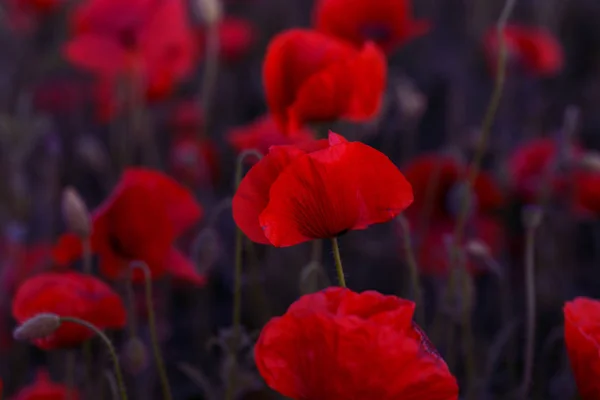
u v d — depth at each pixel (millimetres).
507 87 1945
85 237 1133
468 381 1202
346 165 1005
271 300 1445
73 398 1221
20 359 1414
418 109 1379
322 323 970
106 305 1118
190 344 1517
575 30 2330
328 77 1153
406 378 974
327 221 1015
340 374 976
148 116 1596
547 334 1471
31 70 2117
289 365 982
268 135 1340
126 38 1452
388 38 1365
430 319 1444
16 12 2201
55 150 1492
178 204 1186
